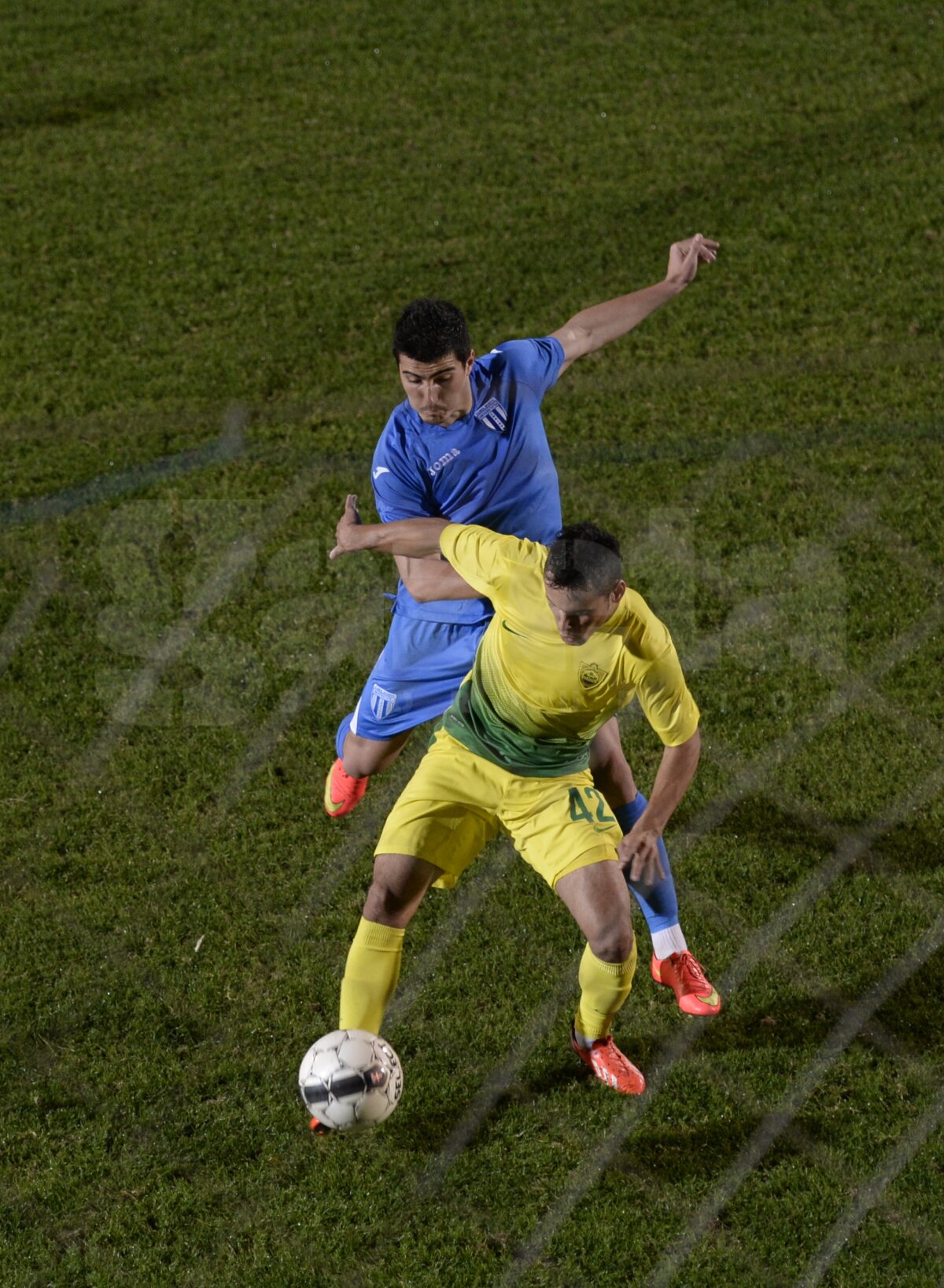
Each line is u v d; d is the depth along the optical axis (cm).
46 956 1711
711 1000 1612
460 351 1422
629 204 3075
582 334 1650
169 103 3491
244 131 3384
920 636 2120
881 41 3541
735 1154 1476
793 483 2400
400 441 1545
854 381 2594
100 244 3042
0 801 1920
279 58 3631
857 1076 1548
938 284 2800
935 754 1944
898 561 2248
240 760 1986
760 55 3528
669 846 1834
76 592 2258
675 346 2708
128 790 1941
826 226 2975
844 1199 1427
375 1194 1445
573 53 3588
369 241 3019
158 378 2686
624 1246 1396
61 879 1814
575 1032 1545
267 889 1795
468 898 1777
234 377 2683
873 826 1847
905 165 3130
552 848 1415
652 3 3747
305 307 2845
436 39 3666
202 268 2961
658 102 3394
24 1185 1460
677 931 1645
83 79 3588
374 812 1909
